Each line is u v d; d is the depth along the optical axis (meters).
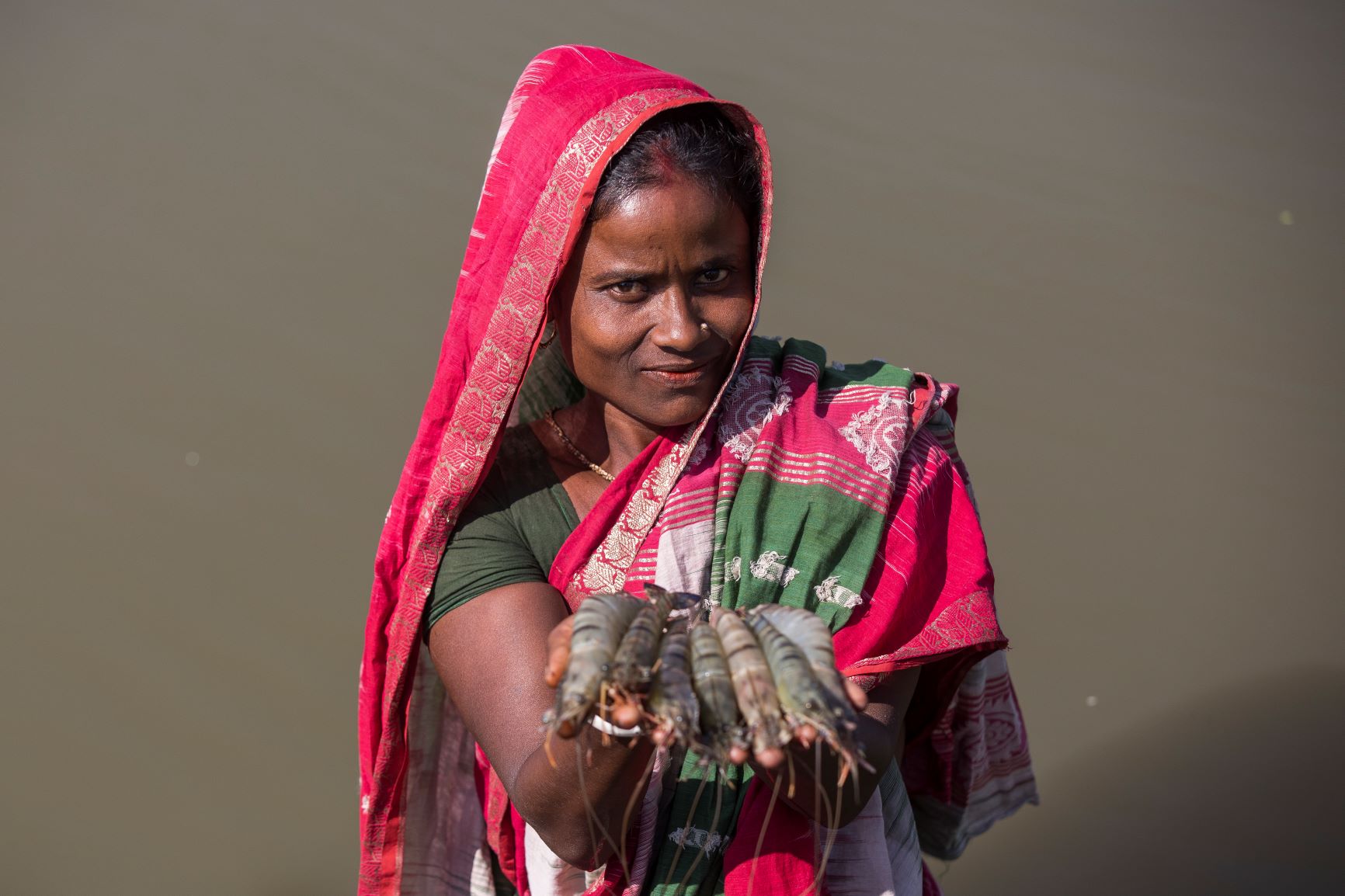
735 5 7.32
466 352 1.60
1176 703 4.04
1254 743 3.92
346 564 4.33
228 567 4.29
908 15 7.40
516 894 1.88
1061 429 5.09
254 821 3.54
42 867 3.34
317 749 3.77
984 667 2.04
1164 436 5.14
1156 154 6.64
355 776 3.71
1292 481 4.93
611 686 1.05
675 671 1.07
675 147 1.50
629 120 1.50
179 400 4.93
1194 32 7.53
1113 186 6.42
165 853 3.42
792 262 5.73
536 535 1.63
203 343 5.18
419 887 1.85
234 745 3.75
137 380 5.00
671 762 1.55
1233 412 5.26
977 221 6.04
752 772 1.56
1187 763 3.84
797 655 1.08
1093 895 3.40
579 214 1.50
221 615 4.12
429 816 1.84
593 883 1.59
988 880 3.48
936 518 1.68
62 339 5.14
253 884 3.33
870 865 1.59
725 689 1.07
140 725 3.78
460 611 1.58
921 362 5.29
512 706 1.49
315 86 6.56
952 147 6.52
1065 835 3.63
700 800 1.55
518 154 1.57
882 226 5.98
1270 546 4.66
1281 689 4.08
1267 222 6.25
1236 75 7.20
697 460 1.60
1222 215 6.24
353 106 6.45
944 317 5.53
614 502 1.59
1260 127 6.84
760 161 1.55
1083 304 5.71
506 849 1.73
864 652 1.55
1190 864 3.48
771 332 5.32
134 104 6.45
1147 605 4.44
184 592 4.19
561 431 1.71
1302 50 7.45
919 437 1.73
